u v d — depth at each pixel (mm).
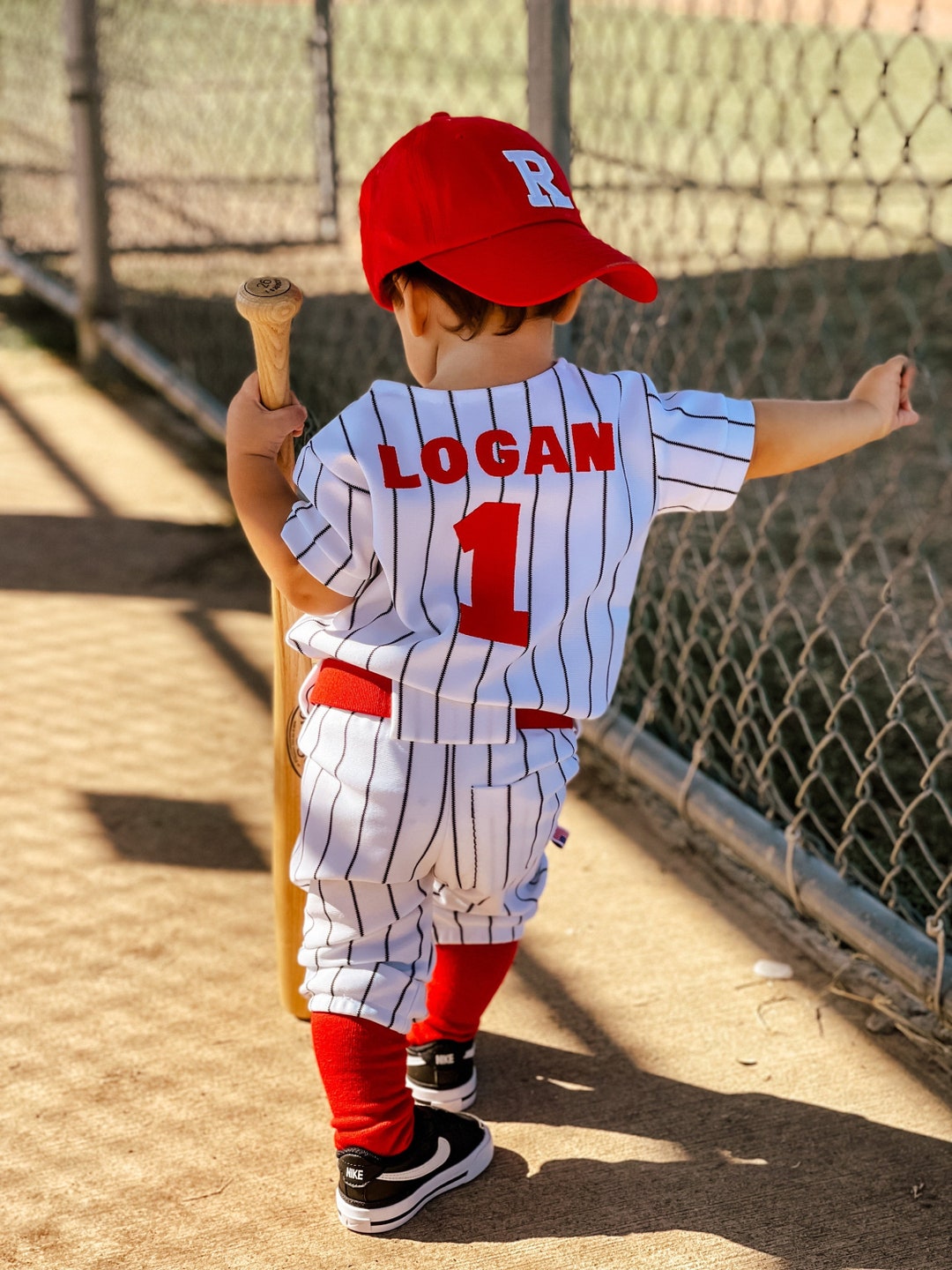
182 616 3371
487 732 1492
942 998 1938
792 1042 1992
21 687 2996
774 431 1581
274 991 2072
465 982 1765
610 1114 1854
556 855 2455
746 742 2686
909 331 5332
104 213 5070
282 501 1540
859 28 2107
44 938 2180
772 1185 1731
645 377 1557
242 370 4461
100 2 5871
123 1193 1705
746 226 6488
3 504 4023
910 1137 1814
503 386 1458
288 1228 1661
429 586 1452
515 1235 1655
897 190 7285
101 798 2582
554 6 2396
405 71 8344
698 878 2396
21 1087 1872
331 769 1546
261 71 6797
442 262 1422
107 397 5020
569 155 2510
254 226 6070
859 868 2373
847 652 3133
